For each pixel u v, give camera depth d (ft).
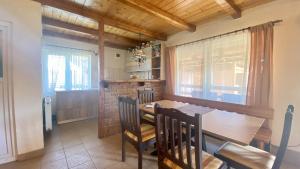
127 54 18.65
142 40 15.33
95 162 6.86
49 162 6.79
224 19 9.37
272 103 7.44
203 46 10.56
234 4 7.79
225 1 7.11
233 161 4.69
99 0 7.68
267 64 7.39
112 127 10.15
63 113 12.78
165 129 4.43
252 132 4.59
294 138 6.95
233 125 5.22
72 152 7.70
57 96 12.47
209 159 4.56
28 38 6.88
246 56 8.28
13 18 6.48
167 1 7.73
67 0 7.75
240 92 8.63
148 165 6.72
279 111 7.33
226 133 4.50
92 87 16.06
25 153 6.98
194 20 10.05
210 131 4.66
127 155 7.47
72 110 13.28
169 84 12.98
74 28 11.02
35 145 7.23
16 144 6.79
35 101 7.18
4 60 6.50
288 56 7.04
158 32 12.59
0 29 6.35
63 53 14.20
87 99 14.16
